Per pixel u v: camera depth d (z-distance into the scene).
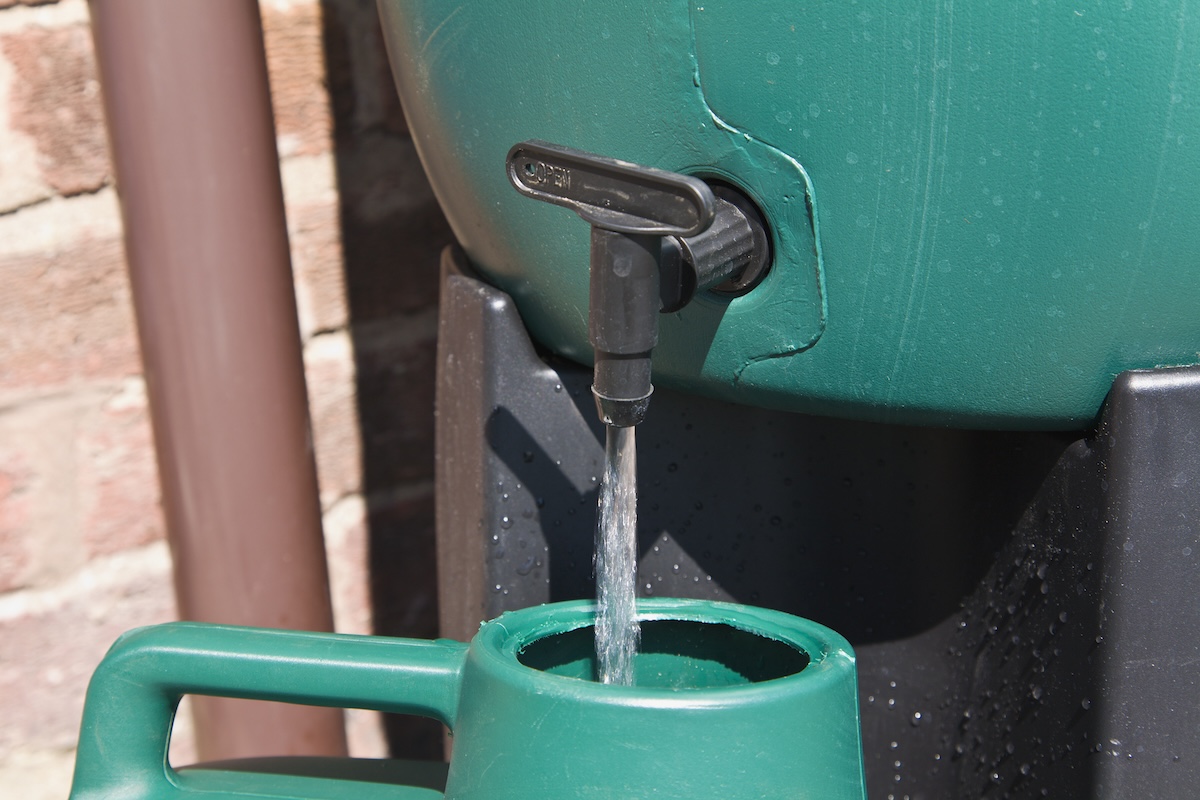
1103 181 0.44
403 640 0.54
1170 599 0.52
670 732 0.43
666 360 0.55
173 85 0.73
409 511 0.97
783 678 0.45
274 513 0.82
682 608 0.53
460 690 0.50
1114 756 0.53
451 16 0.53
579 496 0.62
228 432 0.80
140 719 0.55
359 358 0.92
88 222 0.81
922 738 0.65
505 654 0.48
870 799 0.67
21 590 0.85
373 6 0.86
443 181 0.59
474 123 0.54
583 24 0.48
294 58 0.84
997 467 0.59
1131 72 0.43
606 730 0.44
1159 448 0.50
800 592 0.64
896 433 0.62
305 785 0.58
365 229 0.90
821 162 0.46
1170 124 0.43
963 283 0.47
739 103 0.46
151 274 0.77
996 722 0.60
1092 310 0.47
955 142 0.45
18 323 0.80
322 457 0.92
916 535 0.63
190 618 0.84
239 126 0.76
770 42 0.45
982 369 0.49
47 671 0.87
